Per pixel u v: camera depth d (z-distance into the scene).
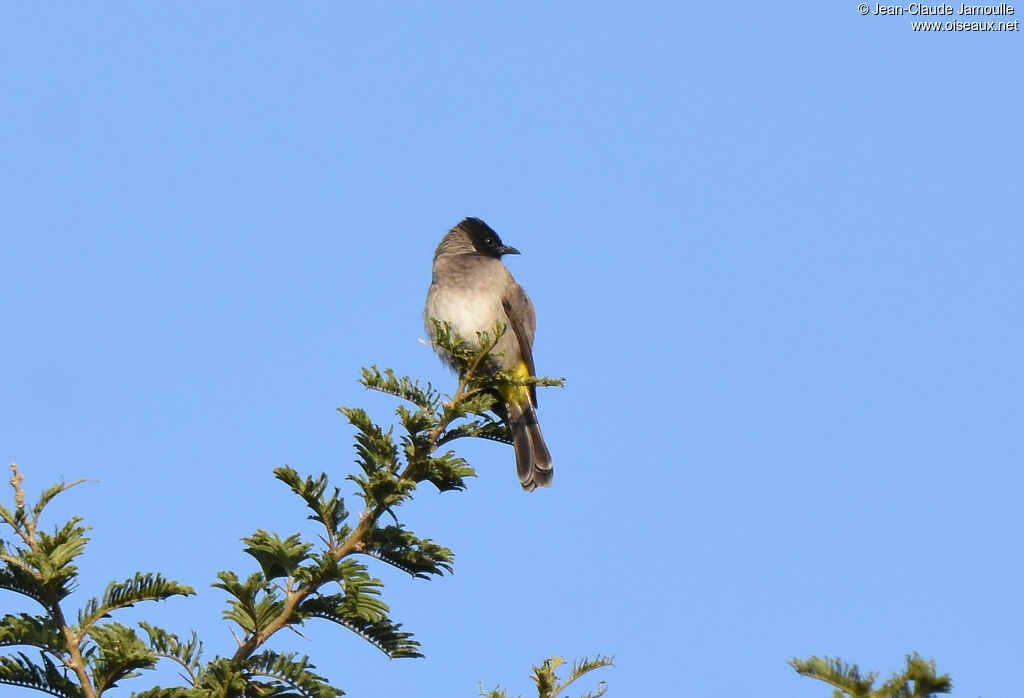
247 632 9.43
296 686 9.27
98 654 9.23
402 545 10.16
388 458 10.76
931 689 7.13
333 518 10.22
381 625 9.61
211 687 9.09
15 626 9.02
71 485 9.29
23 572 9.05
